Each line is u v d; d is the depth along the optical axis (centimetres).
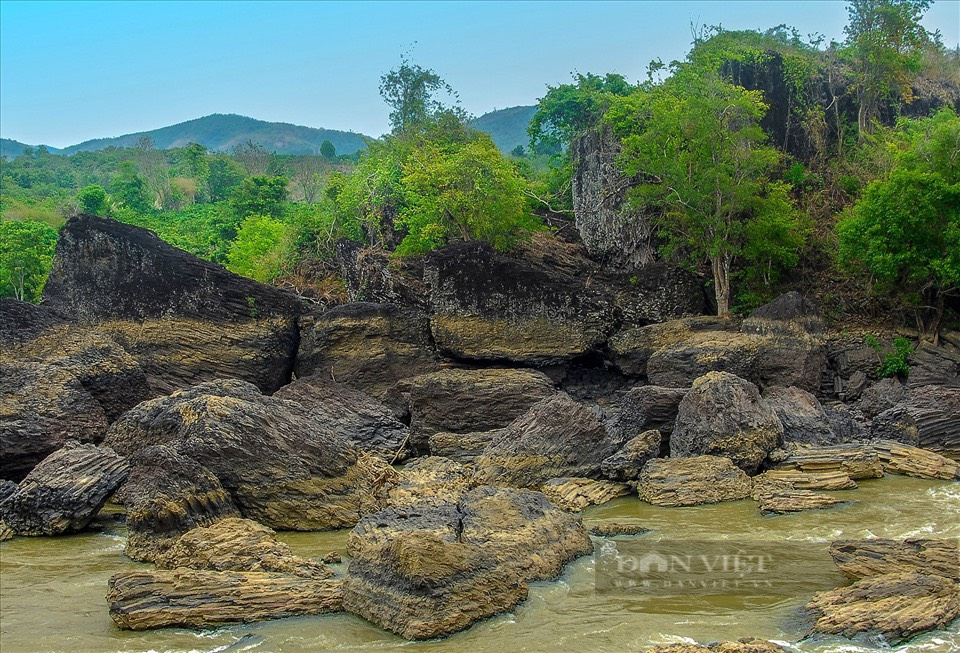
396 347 3728
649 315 3816
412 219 4338
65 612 1526
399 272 3994
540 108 5269
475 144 4562
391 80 5900
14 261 5647
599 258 4306
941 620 1248
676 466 2312
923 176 3272
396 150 5191
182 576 1474
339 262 4822
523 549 1560
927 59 5434
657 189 3788
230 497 2039
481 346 3706
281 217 7088
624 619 1346
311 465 2130
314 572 1598
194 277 3744
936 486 2256
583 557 1678
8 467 2520
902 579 1353
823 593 1371
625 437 2631
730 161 3722
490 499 1739
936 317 3472
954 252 3234
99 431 2736
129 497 1927
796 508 2025
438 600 1316
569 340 3681
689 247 4022
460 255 3741
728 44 4750
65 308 3728
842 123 4622
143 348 3662
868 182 3888
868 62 4562
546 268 4041
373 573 1402
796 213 3953
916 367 3316
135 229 3759
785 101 4503
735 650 1148
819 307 3697
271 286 3866
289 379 3850
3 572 1792
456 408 3106
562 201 4812
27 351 3027
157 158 12312
